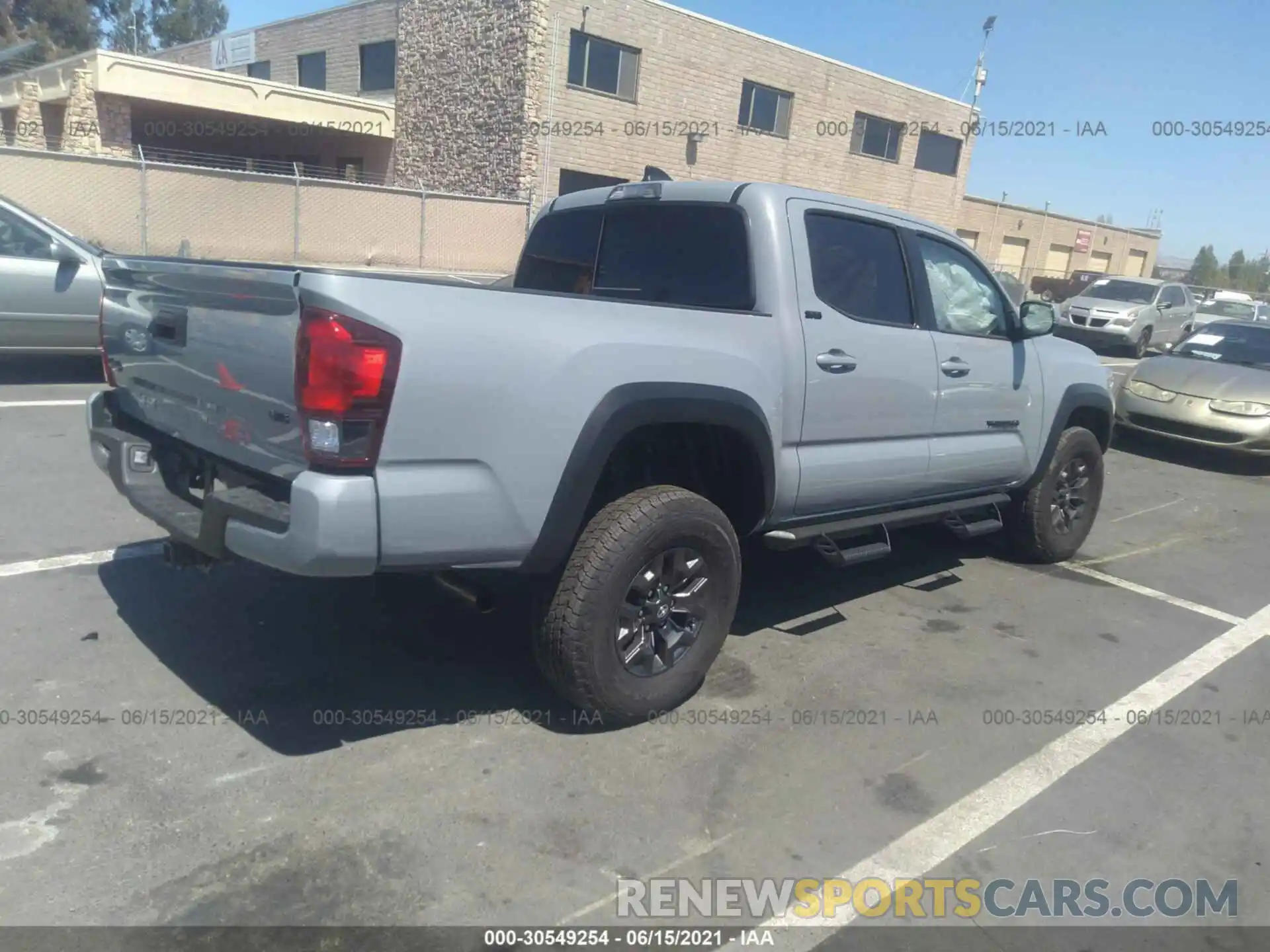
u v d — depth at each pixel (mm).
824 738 3830
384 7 25047
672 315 3713
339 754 3443
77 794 3105
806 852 3117
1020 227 37562
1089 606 5617
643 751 3629
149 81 20344
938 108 29688
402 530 3041
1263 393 10164
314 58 27984
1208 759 3898
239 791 3182
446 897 2777
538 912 2748
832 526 4594
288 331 3002
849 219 4551
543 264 5164
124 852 2859
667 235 4520
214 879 2773
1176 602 5801
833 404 4367
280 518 3049
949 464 5133
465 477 3148
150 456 3961
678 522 3646
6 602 4430
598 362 3393
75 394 8766
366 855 2920
